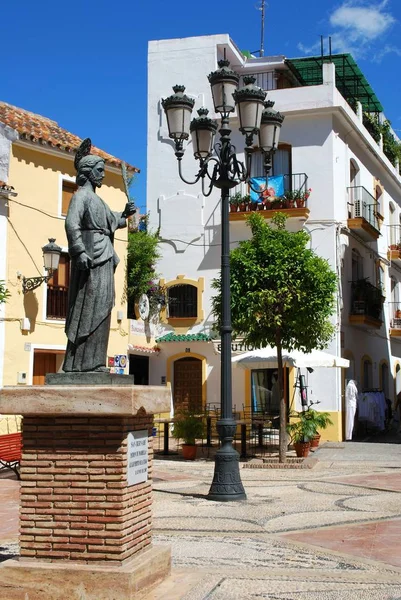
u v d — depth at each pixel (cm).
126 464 567
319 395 2269
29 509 572
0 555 723
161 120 2559
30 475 576
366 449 1952
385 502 1061
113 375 600
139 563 563
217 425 1109
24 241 1934
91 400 559
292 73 2786
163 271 2497
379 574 653
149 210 2538
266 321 1567
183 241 2489
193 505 1039
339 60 2708
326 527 873
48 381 596
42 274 1969
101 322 609
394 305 3222
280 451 1562
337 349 2298
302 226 2367
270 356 1773
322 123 2386
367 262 2759
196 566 678
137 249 2342
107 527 557
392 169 3094
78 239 599
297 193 2338
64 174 2058
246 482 1292
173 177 2530
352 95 3000
